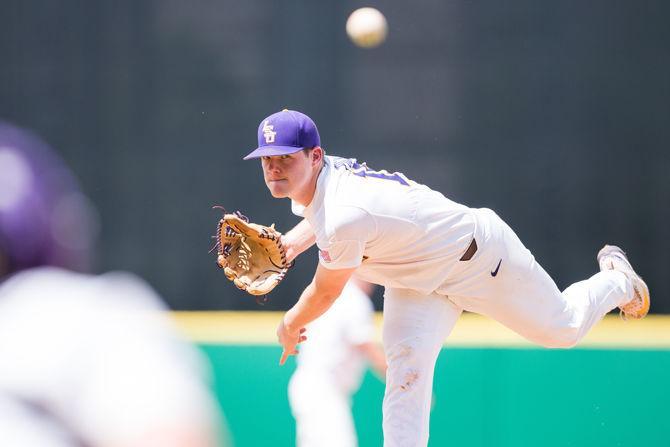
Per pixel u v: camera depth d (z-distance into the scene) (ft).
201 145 58.85
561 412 51.85
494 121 57.67
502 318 36.63
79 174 59.31
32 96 59.67
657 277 56.70
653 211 56.90
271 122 33.83
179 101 59.06
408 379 35.17
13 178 13.62
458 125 57.72
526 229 57.41
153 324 13.46
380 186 33.55
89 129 59.52
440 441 52.13
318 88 58.29
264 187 58.49
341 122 58.13
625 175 57.06
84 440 12.50
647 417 51.49
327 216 32.91
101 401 12.47
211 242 58.44
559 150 57.36
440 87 57.77
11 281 13.65
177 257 58.70
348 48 58.08
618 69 57.21
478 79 57.72
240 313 57.88
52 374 12.81
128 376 12.62
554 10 57.47
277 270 39.37
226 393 53.06
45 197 13.74
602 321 55.31
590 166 57.26
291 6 58.59
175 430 12.14
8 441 12.51
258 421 52.85
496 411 52.11
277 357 53.01
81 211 14.47
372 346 48.65
